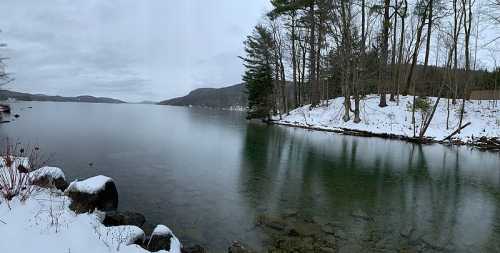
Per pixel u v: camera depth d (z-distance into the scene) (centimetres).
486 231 756
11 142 1791
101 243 470
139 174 1191
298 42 4250
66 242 441
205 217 783
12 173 585
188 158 1545
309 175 1259
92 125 3153
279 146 2008
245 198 943
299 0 3581
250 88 4434
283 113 4397
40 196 607
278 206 883
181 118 5172
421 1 3144
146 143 2003
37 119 3681
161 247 544
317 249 628
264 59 4341
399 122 2688
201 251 582
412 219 820
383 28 3259
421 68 3881
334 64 3397
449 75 2842
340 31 2942
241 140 2283
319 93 4022
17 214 496
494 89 3506
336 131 2844
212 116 6119
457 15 2850
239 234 691
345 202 941
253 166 1398
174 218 770
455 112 2720
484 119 2495
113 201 742
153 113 7094
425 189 1109
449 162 1620
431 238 707
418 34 3206
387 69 3528
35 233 446
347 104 2956
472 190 1108
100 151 1641
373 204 931
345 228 745
